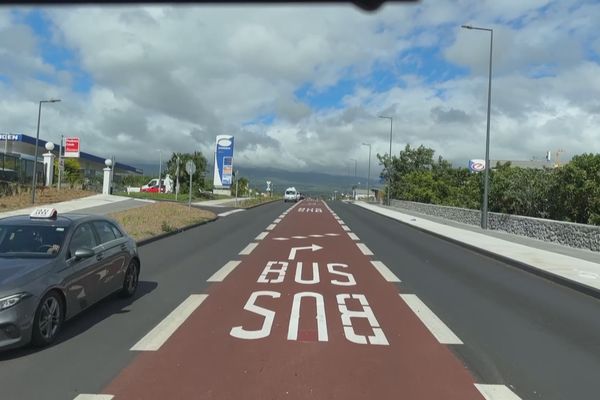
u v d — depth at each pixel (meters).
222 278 10.84
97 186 45.00
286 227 24.97
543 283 11.27
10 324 5.73
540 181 26.33
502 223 23.91
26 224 7.36
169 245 16.75
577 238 17.08
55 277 6.46
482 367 5.72
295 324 7.27
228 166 64.44
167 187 61.19
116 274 8.35
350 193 134.62
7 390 4.90
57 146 51.28
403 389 5.01
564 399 4.90
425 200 52.88
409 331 7.07
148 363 5.64
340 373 5.40
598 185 22.12
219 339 6.53
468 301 9.17
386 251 16.31
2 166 31.84
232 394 4.81
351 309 8.26
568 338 6.98
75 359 5.77
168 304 8.45
